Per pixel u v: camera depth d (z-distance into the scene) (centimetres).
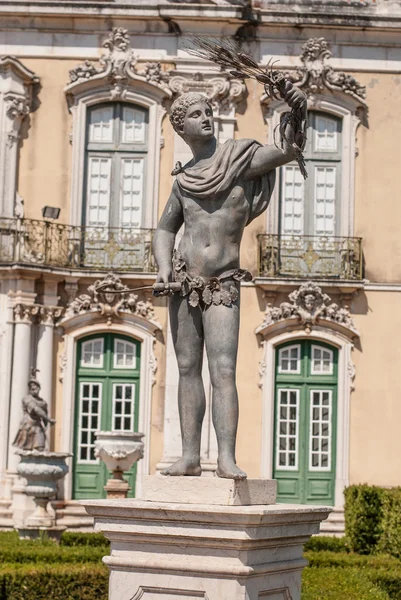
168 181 3444
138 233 3412
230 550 880
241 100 3425
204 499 923
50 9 3412
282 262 3406
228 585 877
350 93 3434
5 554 2141
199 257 991
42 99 3438
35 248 3362
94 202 3450
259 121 3425
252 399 3359
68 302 3369
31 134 3428
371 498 2700
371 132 3453
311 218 3456
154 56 3438
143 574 908
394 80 3462
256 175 998
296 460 3366
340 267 3400
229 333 980
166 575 899
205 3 3397
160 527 897
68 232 3403
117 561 912
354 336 3381
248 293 3378
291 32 3453
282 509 895
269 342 3362
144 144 3459
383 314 3394
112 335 3391
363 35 3456
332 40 3459
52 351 3338
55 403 3344
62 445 3328
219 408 968
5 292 3312
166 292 995
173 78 3416
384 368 3381
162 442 3344
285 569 927
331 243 3412
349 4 3459
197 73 3412
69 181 3425
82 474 3344
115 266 3397
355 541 2684
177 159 3431
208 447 3173
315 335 3362
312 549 2727
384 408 3378
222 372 974
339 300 3394
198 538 883
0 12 3419
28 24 3441
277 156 986
